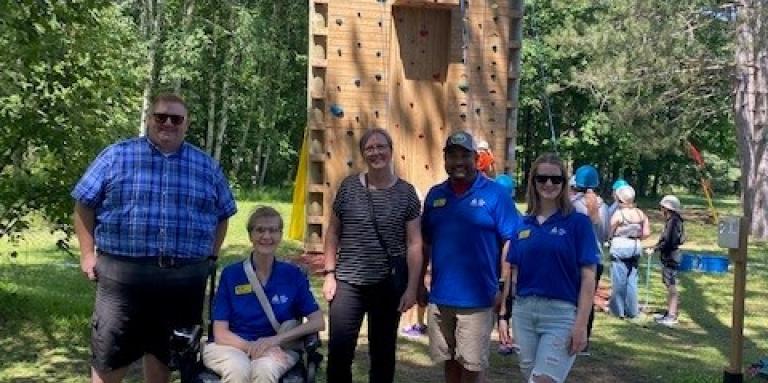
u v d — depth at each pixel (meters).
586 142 35.81
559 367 4.66
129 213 4.41
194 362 4.43
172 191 4.48
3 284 9.66
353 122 9.93
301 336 4.70
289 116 33.41
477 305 5.00
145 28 27.11
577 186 8.23
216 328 4.70
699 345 8.58
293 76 31.64
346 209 5.06
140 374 6.45
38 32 7.38
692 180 50.53
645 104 25.75
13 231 8.20
